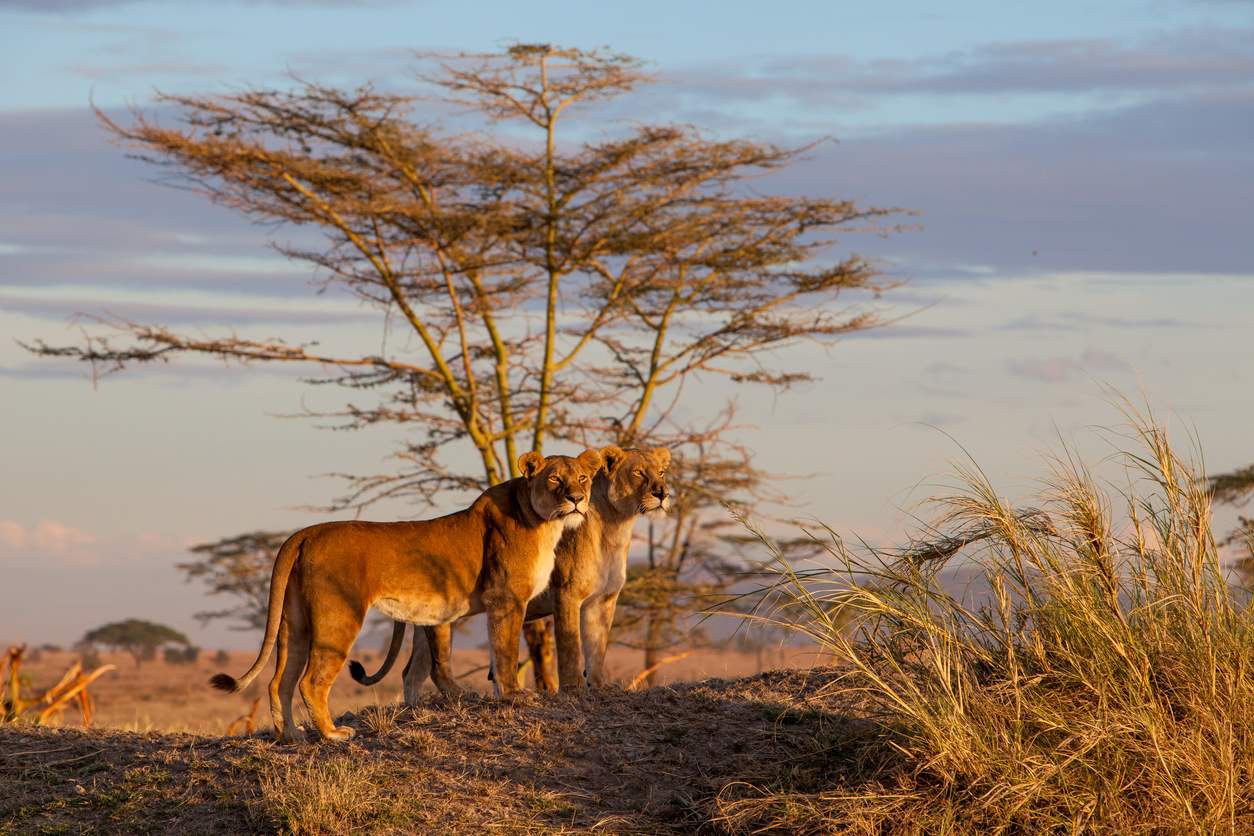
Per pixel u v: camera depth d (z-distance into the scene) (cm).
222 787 2114
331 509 6462
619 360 6562
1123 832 1723
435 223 5938
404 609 2377
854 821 1792
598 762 2114
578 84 6162
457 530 2427
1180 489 2034
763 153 6288
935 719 1891
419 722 2327
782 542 6331
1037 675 1961
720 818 1884
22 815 2089
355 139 5969
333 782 2050
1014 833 1762
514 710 2333
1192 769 1775
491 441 6322
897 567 2053
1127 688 1900
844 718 2131
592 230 6194
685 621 6200
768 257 6394
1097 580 2028
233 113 5934
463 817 1952
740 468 6525
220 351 6138
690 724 2219
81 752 2342
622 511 2694
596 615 2748
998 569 2048
